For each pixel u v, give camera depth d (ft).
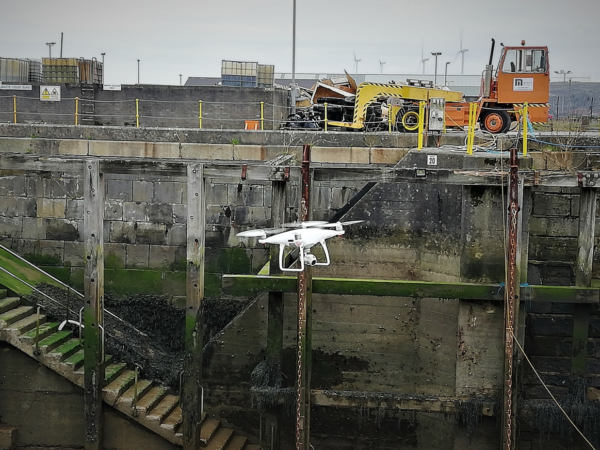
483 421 53.72
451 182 50.90
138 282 72.02
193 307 52.47
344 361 59.82
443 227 57.11
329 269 60.59
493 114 81.92
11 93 90.63
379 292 51.67
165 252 71.46
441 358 57.21
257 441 59.11
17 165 53.21
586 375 54.03
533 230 59.11
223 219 70.54
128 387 56.95
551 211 58.70
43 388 55.83
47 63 97.76
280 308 56.90
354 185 65.82
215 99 88.79
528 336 56.70
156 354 66.59
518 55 81.15
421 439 58.08
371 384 59.57
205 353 59.77
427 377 58.13
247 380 59.26
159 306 71.61
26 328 56.85
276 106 90.07
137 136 75.61
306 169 50.31
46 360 55.26
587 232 50.67
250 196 69.97
